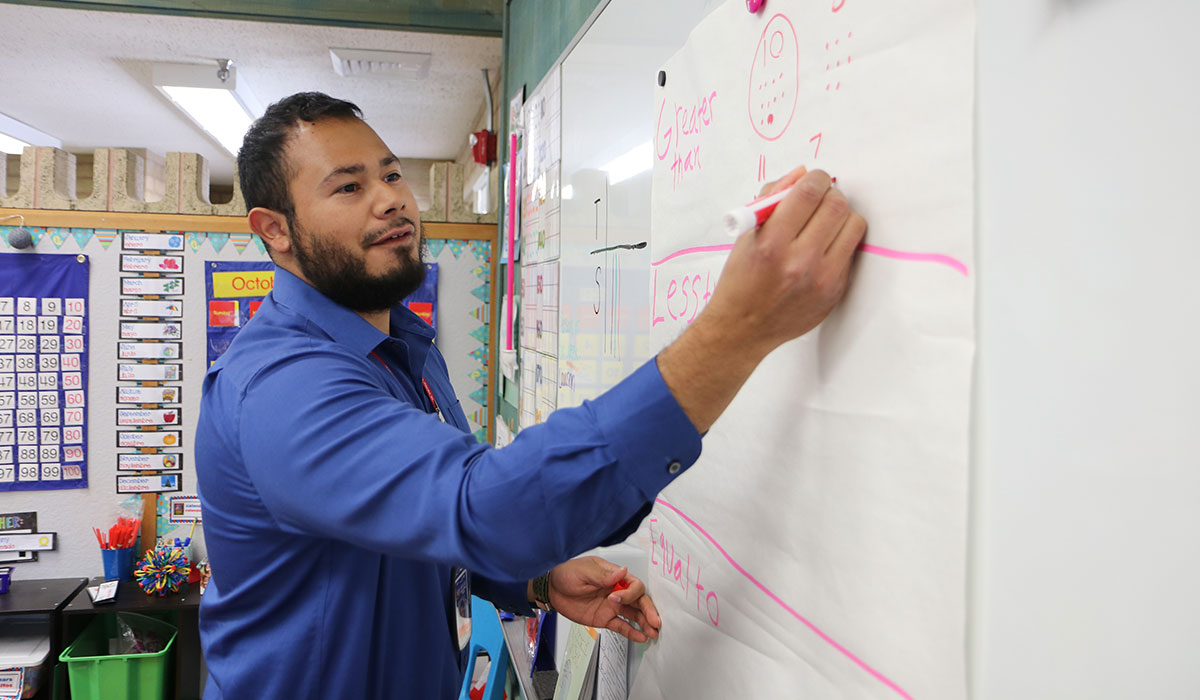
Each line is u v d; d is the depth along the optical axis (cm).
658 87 85
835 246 46
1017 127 34
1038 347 33
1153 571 28
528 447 55
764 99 59
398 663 87
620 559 106
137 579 263
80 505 275
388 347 96
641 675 90
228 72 351
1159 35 28
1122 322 29
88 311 272
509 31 246
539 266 177
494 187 313
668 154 82
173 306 275
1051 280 32
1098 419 30
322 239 86
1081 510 31
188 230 274
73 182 288
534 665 156
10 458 270
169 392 276
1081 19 31
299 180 86
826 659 50
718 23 68
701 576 72
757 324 48
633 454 52
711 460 70
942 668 39
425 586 90
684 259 77
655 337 86
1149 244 28
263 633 80
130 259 272
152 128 498
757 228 48
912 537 41
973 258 37
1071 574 32
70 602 259
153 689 255
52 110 449
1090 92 30
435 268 290
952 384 38
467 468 58
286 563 78
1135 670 29
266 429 66
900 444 42
